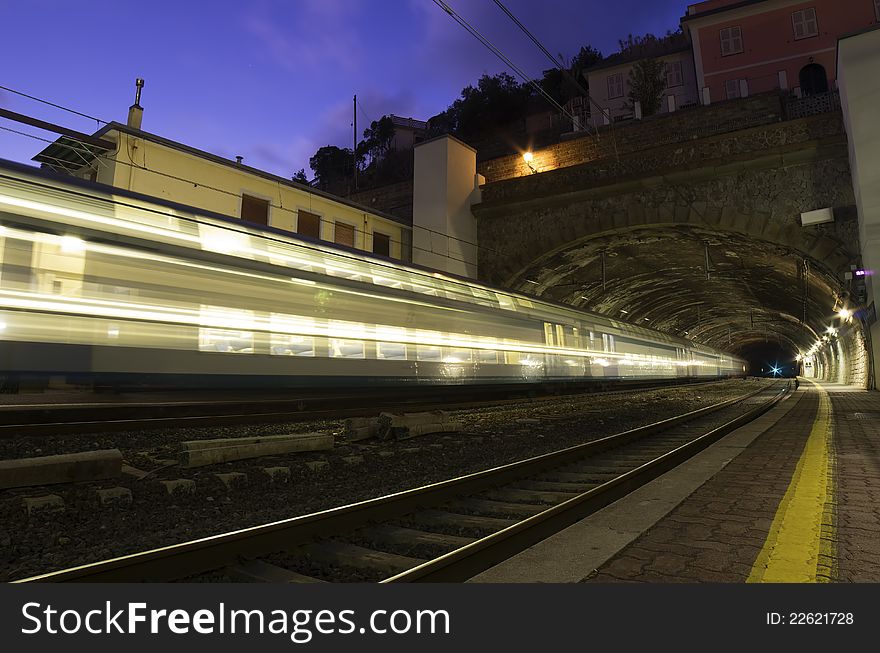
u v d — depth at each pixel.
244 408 10.40
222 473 5.49
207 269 9.10
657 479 5.59
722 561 3.13
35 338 7.06
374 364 11.67
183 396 9.43
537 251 24.80
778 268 27.94
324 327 10.76
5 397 7.48
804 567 2.97
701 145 21.05
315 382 10.44
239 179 19.12
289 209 20.72
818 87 32.72
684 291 39.75
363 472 6.15
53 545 3.53
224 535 3.21
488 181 27.59
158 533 3.81
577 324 20.42
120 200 8.32
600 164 23.23
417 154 26.34
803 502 4.46
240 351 9.33
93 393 8.39
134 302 8.12
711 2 36.75
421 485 5.59
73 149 16.11
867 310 18.12
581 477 6.07
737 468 6.23
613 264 29.39
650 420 12.78
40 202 7.39
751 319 54.53
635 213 22.42
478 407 14.33
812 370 74.69
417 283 13.34
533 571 3.01
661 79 36.78
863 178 16.45
